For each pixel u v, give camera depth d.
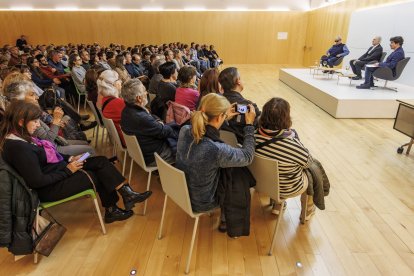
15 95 2.28
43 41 12.08
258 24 12.18
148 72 5.25
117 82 2.75
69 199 1.79
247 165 1.66
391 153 3.25
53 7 11.59
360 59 6.20
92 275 1.65
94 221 2.12
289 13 12.00
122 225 2.07
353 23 8.13
